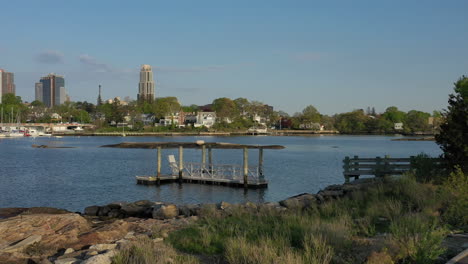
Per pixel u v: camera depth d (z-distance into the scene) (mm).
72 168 47031
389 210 13719
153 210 18781
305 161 57969
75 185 33938
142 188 32500
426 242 8875
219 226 12531
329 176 40531
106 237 12781
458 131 18875
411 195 15617
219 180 33781
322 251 8961
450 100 19844
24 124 165750
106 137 139625
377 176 23547
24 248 11414
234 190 31625
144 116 189125
